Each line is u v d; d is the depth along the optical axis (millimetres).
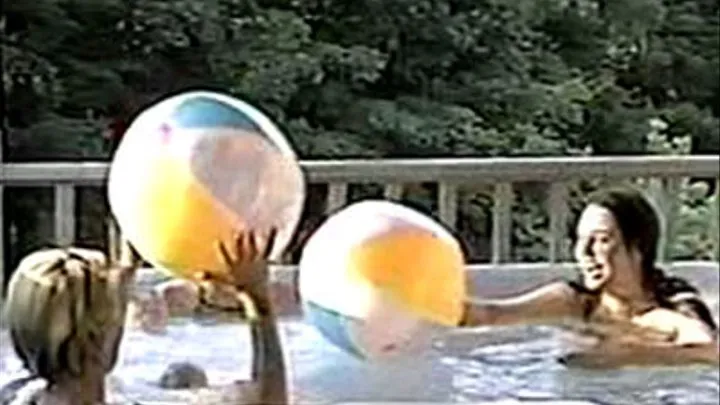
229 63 9367
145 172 4281
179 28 9297
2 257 6551
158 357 5070
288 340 5297
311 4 9469
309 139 9422
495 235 6945
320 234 4852
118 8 9258
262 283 3590
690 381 5180
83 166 6504
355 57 9492
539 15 9672
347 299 4660
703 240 8234
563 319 5719
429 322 4695
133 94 9297
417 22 9586
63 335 3602
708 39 9797
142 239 4340
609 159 6867
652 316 5645
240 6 9367
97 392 3686
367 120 9500
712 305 6242
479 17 9633
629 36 9734
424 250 4691
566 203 7125
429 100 9609
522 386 5094
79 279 3641
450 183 6766
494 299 6043
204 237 4184
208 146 4250
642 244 5723
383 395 4859
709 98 9758
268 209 4273
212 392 4336
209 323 5344
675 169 6859
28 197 8555
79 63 9250
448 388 4930
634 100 9781
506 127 9656
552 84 9688
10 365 4730
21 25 9188
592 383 5125
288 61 9406
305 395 4758
